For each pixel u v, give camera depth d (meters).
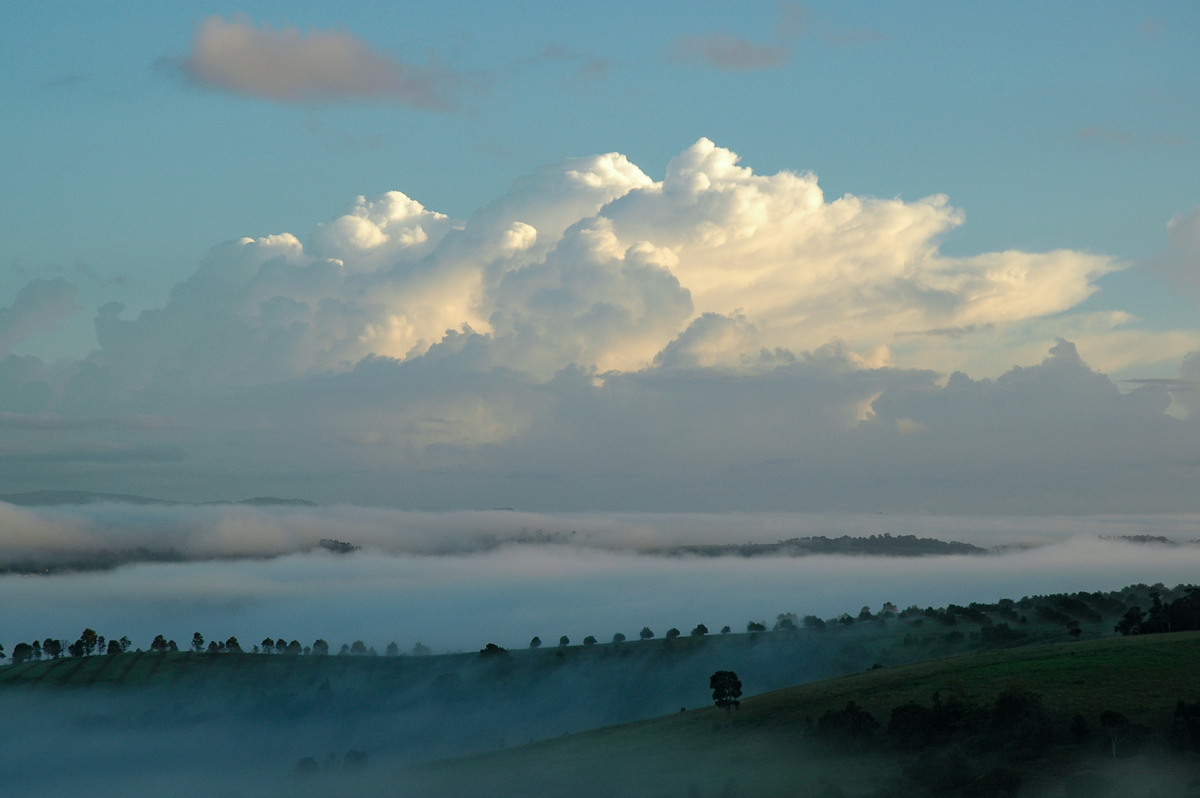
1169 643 187.62
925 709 162.62
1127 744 137.00
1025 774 135.12
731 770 161.00
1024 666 184.50
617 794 160.00
